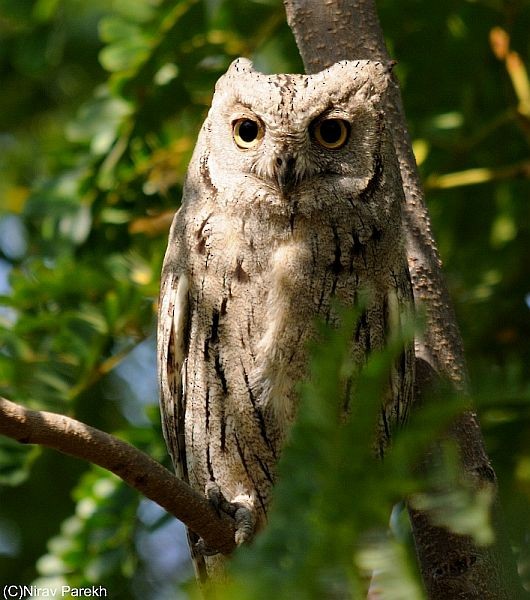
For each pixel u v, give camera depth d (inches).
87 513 351.3
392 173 331.6
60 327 354.0
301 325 315.9
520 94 393.7
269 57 401.4
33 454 345.4
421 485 137.9
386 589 128.9
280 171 319.6
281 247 319.6
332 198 323.0
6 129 571.8
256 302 318.3
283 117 325.7
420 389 304.8
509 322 398.9
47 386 353.4
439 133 402.9
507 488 322.0
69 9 495.8
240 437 326.0
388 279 320.8
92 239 396.5
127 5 391.2
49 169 409.7
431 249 323.3
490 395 281.3
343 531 131.8
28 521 427.8
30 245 426.9
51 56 418.0
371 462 135.5
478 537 137.6
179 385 339.3
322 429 137.2
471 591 273.9
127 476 240.4
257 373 318.3
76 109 542.3
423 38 397.1
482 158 414.9
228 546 264.1
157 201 402.3
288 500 134.3
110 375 394.6
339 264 319.3
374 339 319.6
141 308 354.6
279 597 127.8
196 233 327.3
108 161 391.9
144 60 385.1
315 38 342.0
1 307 363.9
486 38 397.4
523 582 166.6
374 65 334.6
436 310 313.6
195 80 399.2
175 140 403.5
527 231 416.8
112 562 349.4
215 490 310.2
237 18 398.0
